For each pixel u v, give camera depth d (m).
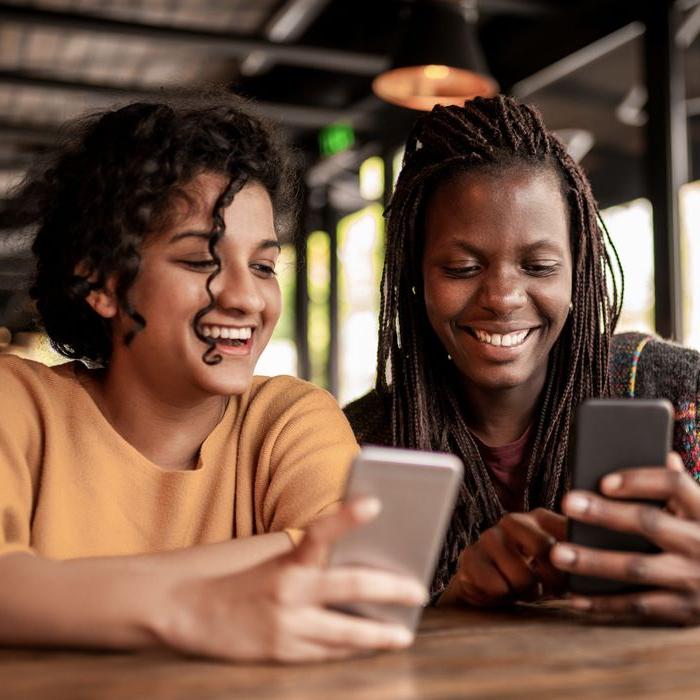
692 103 3.39
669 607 0.84
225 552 0.89
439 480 0.73
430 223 1.29
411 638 0.75
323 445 1.11
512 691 0.62
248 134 1.14
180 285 1.04
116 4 4.79
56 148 1.20
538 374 1.33
